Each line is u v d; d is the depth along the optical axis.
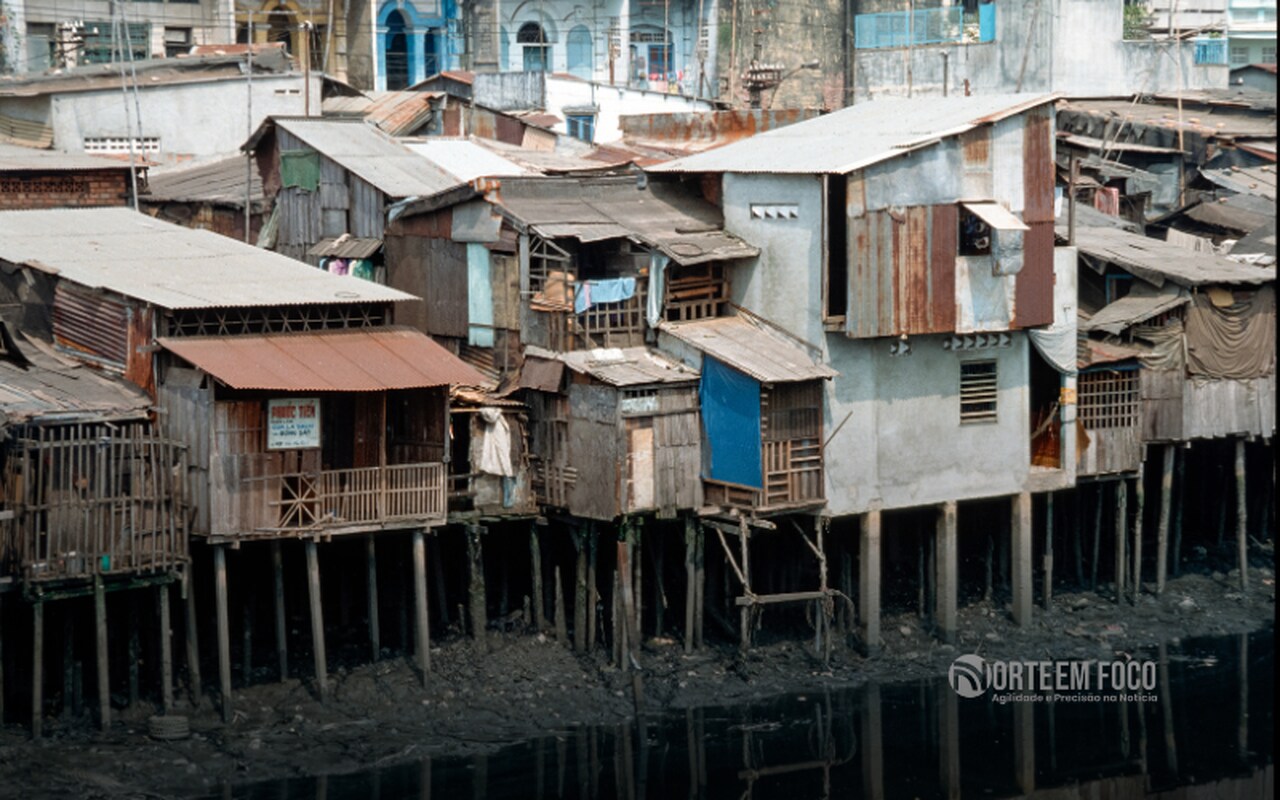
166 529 37.34
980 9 71.12
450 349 46.12
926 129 43.75
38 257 42.09
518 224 43.28
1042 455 47.78
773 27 76.69
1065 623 47.88
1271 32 82.56
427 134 61.97
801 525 45.84
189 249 44.12
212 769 36.81
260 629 42.47
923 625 46.59
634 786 37.91
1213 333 49.59
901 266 42.94
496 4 72.00
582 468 42.19
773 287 43.69
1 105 58.47
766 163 43.97
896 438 44.28
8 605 37.56
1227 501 55.00
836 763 39.66
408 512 39.91
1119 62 70.31
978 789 38.91
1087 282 50.88
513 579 45.06
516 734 39.81
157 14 68.00
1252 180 62.50
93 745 37.03
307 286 41.56
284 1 70.00
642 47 77.31
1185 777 40.00
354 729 39.16
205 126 59.91
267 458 38.12
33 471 36.03
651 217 44.75
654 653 43.47
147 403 38.78
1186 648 47.19
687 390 42.59
